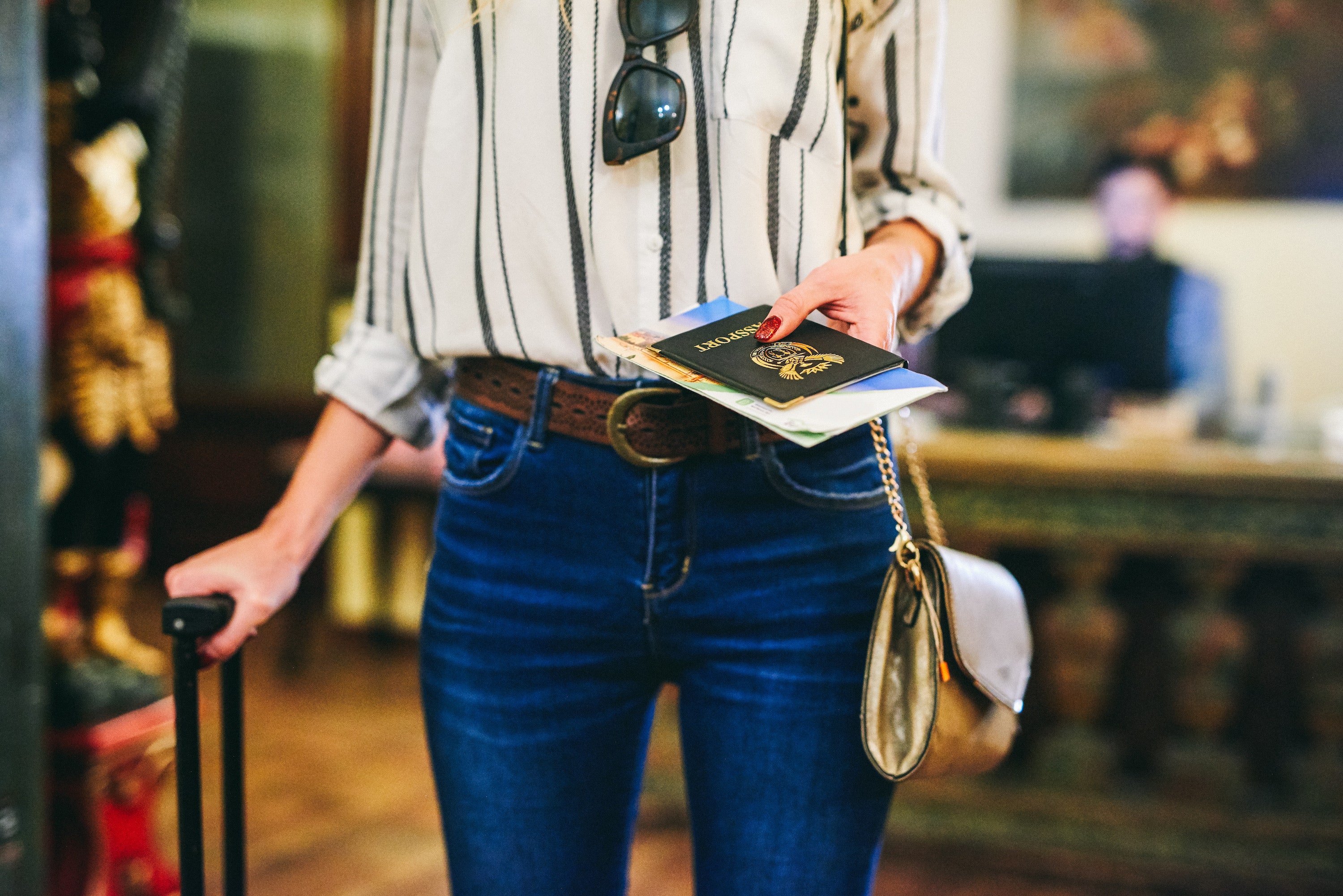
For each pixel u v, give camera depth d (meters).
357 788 3.04
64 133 1.59
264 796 2.97
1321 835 2.57
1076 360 3.27
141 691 1.70
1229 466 2.57
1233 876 2.61
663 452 0.77
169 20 1.70
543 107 0.79
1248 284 4.91
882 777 0.81
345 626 4.80
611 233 0.78
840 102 0.82
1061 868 2.67
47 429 1.65
